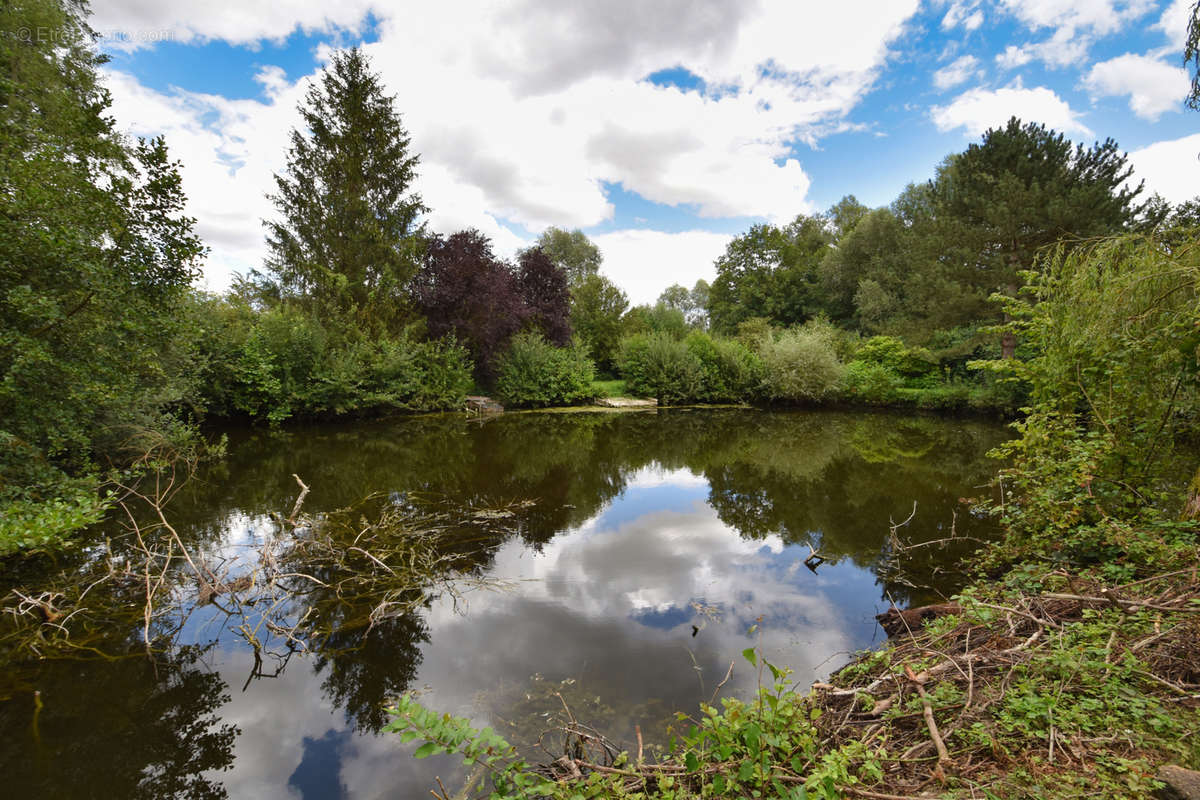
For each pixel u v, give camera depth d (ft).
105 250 20.04
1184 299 12.90
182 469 29.19
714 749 6.17
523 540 19.51
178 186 20.88
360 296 58.34
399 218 62.13
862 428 50.26
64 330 19.19
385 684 10.71
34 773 8.46
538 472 31.14
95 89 36.09
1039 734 6.50
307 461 32.60
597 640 12.31
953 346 63.10
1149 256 13.16
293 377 47.14
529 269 77.92
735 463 33.96
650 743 8.55
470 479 28.91
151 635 12.59
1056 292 15.83
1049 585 11.58
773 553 18.08
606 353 90.27
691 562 17.29
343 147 59.11
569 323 78.59
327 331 51.37
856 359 75.56
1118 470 14.53
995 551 15.44
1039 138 52.19
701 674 10.82
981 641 9.68
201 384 37.68
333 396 48.80
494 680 10.73
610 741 8.65
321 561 16.99
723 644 12.06
